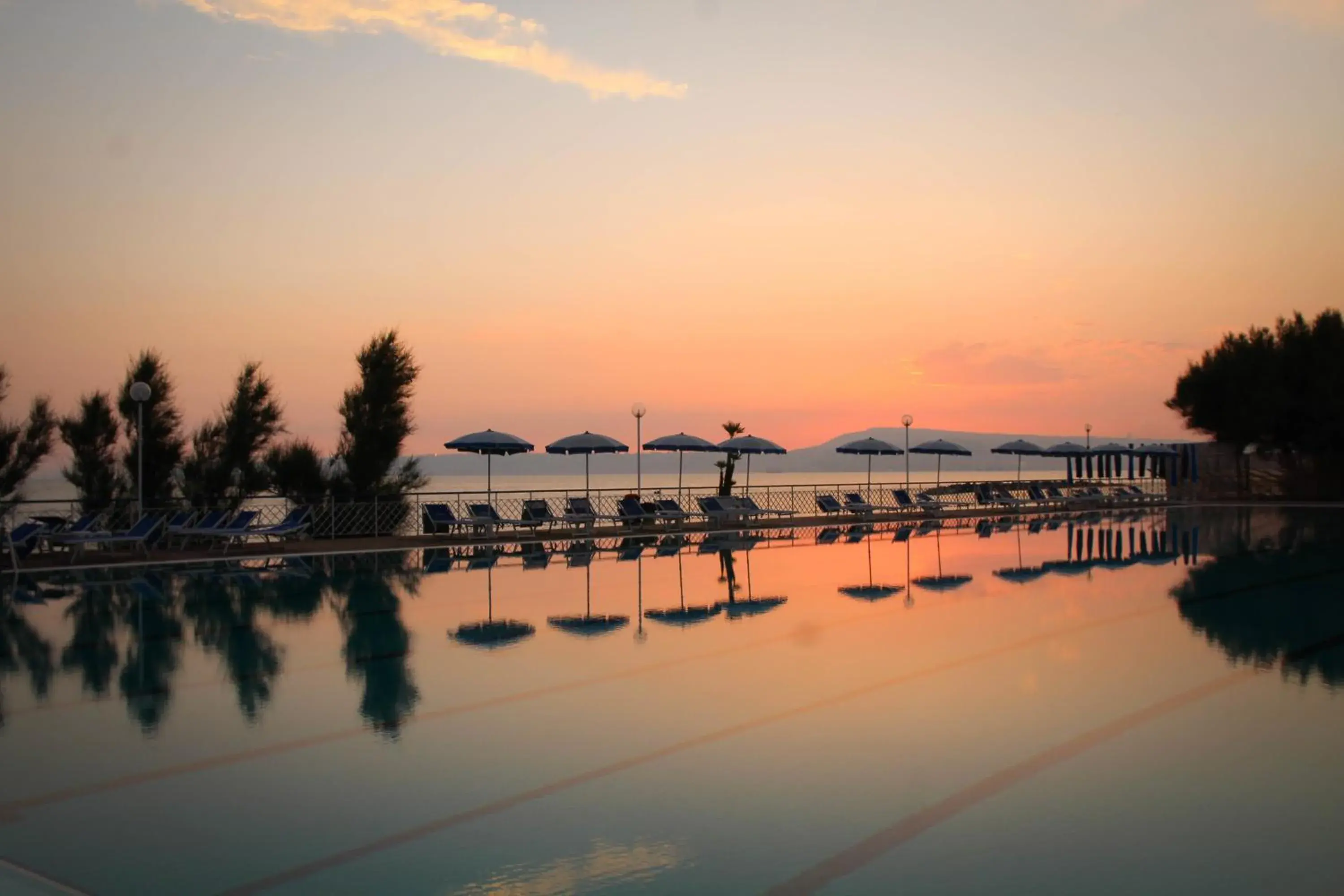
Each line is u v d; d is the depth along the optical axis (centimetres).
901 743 562
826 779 503
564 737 577
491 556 1609
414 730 591
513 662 781
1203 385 3162
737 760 533
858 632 905
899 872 391
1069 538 1886
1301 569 1366
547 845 420
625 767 523
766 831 435
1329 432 2886
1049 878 384
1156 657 789
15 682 715
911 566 1440
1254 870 390
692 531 2092
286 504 1802
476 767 523
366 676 735
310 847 418
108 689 695
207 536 1631
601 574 1360
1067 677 720
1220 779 498
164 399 1711
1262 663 767
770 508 2520
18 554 1493
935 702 654
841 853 410
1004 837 426
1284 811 453
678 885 381
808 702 653
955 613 1007
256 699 666
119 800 475
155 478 1703
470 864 401
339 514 1819
